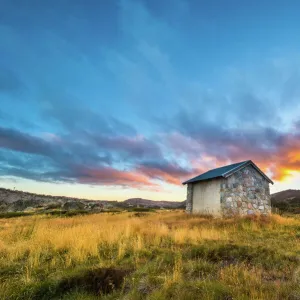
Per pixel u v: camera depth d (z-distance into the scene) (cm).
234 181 2030
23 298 542
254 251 815
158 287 545
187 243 954
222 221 1634
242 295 476
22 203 5194
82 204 4525
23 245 891
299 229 1375
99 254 816
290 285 537
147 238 1036
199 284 536
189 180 2525
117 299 520
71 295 559
